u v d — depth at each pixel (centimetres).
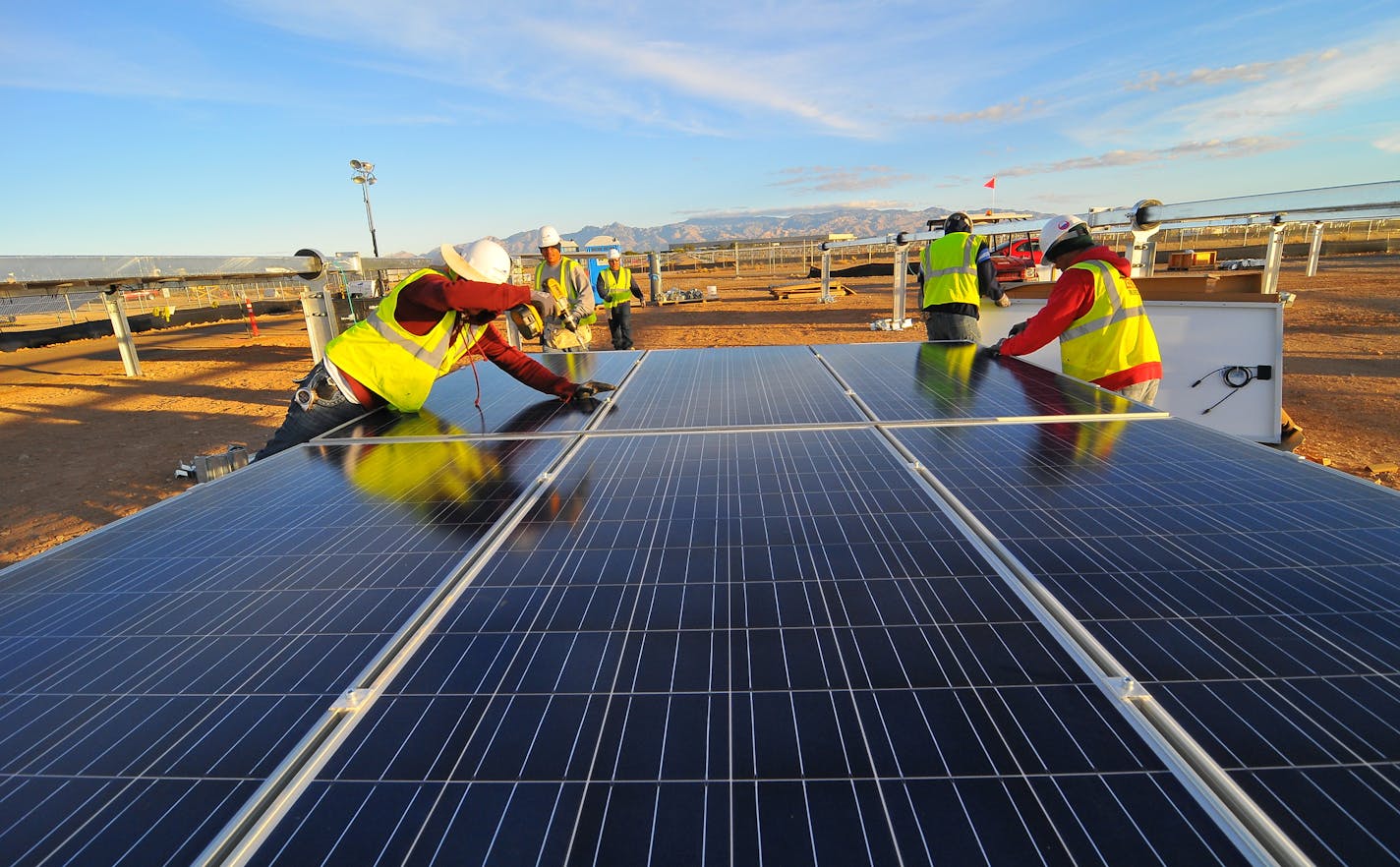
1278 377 464
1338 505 163
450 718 103
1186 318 480
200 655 124
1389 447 616
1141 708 99
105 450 784
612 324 1061
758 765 91
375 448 253
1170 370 490
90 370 1441
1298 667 106
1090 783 85
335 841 82
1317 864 73
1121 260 375
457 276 316
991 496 178
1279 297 453
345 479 218
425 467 227
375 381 317
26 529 559
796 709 101
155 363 1498
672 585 140
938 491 183
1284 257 3127
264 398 1065
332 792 89
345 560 159
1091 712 98
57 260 829
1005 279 2117
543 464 223
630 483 202
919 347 433
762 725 98
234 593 146
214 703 110
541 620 129
